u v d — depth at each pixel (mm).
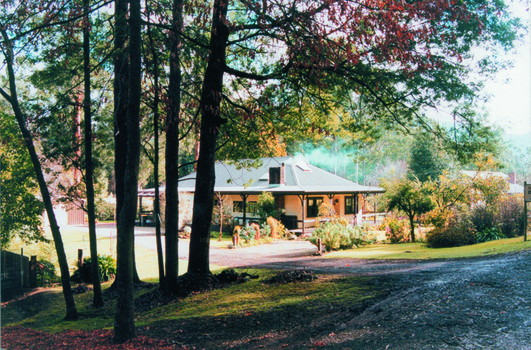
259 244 24453
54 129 10453
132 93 6824
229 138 14211
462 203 23641
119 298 6648
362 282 9797
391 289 8539
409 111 12625
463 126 12742
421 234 26047
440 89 11922
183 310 8945
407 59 9094
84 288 13719
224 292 10477
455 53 10641
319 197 31688
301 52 8508
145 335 6969
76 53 10797
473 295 7312
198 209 11734
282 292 9555
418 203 24688
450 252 15836
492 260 11453
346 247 23781
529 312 6047
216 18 10516
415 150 44406
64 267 9398
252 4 8625
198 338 6500
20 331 8141
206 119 11578
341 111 14305
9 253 13789
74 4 8953
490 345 4941
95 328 8352
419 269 11234
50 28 9602
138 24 6906
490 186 22766
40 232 14883
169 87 10703
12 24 8695
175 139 10844
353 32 8641
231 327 6980
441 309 6625
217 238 28281
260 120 13922
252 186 31438
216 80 11195
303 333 6211
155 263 18312
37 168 8969
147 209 39188
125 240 6680
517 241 15984
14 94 8750
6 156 13664
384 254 18109
